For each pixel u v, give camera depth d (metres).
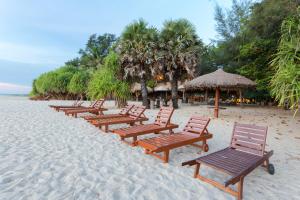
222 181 3.10
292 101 4.28
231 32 23.06
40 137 5.32
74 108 10.77
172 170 3.45
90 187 2.77
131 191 2.71
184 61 13.20
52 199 2.44
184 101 23.77
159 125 5.70
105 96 13.48
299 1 8.51
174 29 13.67
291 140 5.68
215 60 22.00
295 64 4.25
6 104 15.40
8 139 5.00
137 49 13.67
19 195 2.50
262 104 22.62
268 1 11.25
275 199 2.62
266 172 3.48
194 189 2.81
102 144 4.86
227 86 9.16
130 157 4.02
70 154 4.08
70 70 30.69
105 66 14.35
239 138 3.69
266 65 12.83
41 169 3.30
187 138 4.26
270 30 11.86
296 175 3.37
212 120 9.24
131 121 6.66
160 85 23.61
